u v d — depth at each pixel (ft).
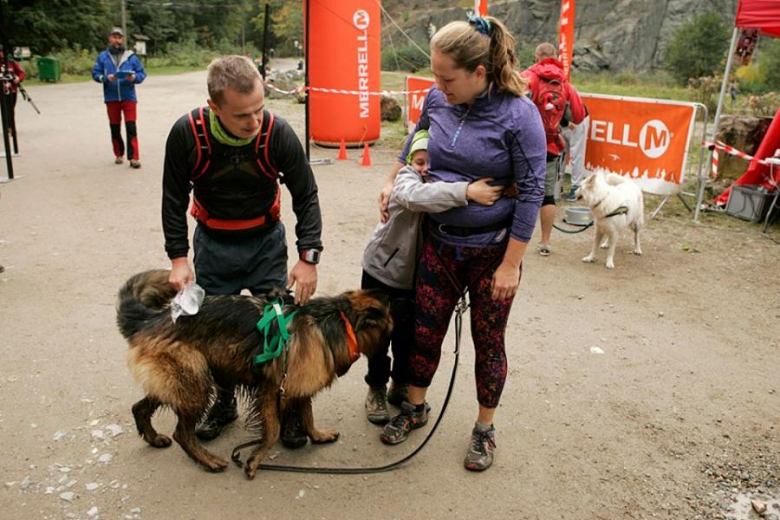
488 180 8.47
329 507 8.99
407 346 10.96
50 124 44.65
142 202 24.58
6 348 13.12
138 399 11.46
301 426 10.20
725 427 11.21
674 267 19.31
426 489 9.45
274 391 9.12
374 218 23.54
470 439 10.68
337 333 9.11
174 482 9.37
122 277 17.12
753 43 23.86
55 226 21.35
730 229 22.97
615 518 8.96
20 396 11.42
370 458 10.16
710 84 64.49
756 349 14.16
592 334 14.73
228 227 9.41
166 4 181.68
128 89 29.73
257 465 9.43
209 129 8.34
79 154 33.71
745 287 17.72
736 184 24.59
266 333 8.63
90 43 133.80
